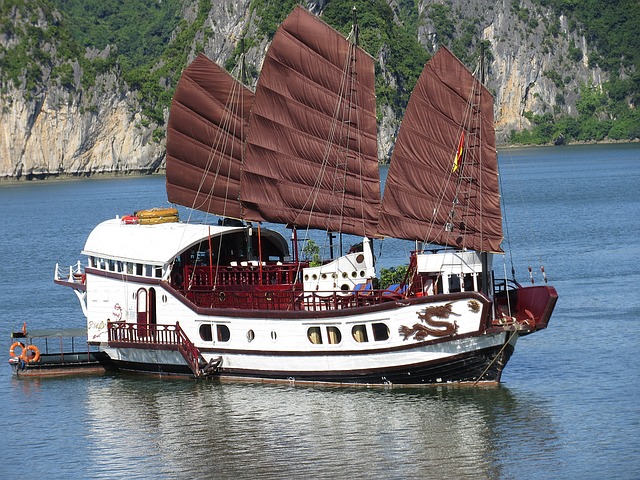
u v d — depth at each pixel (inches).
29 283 6161.4
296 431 3157.0
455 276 3469.5
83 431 3270.2
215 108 4365.2
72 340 4215.1
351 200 3846.0
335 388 3528.5
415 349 3385.8
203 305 3752.5
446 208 3604.8
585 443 2992.1
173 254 3750.0
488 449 2970.0
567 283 5438.0
